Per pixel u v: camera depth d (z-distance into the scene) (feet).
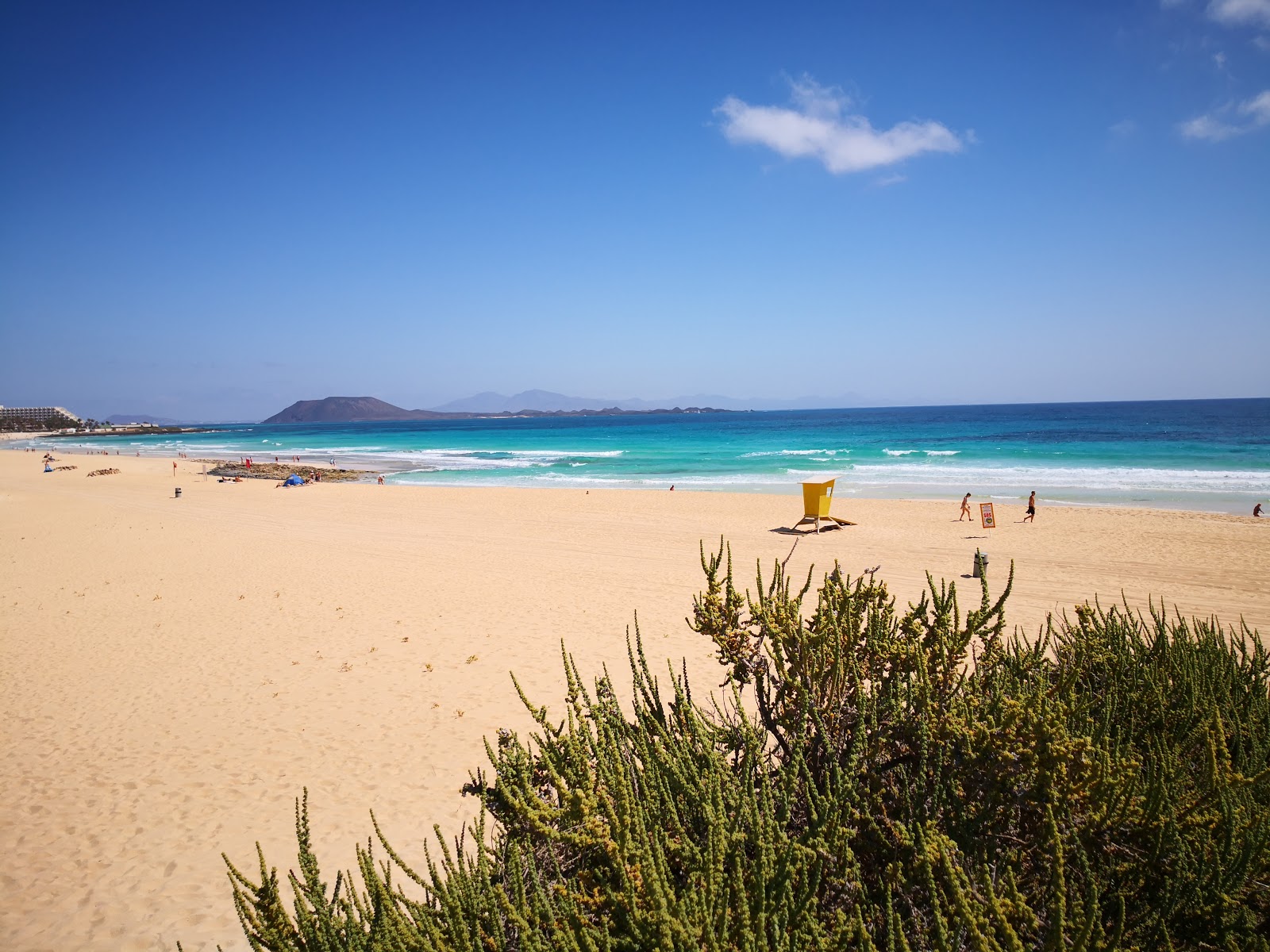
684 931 6.22
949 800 7.73
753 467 162.81
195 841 22.36
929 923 6.98
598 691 10.12
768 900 6.77
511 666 36.35
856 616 10.14
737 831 7.48
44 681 37.14
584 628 42.42
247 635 43.91
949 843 7.00
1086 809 7.54
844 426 400.88
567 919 6.81
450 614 46.55
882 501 100.01
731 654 10.30
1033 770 7.43
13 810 24.70
